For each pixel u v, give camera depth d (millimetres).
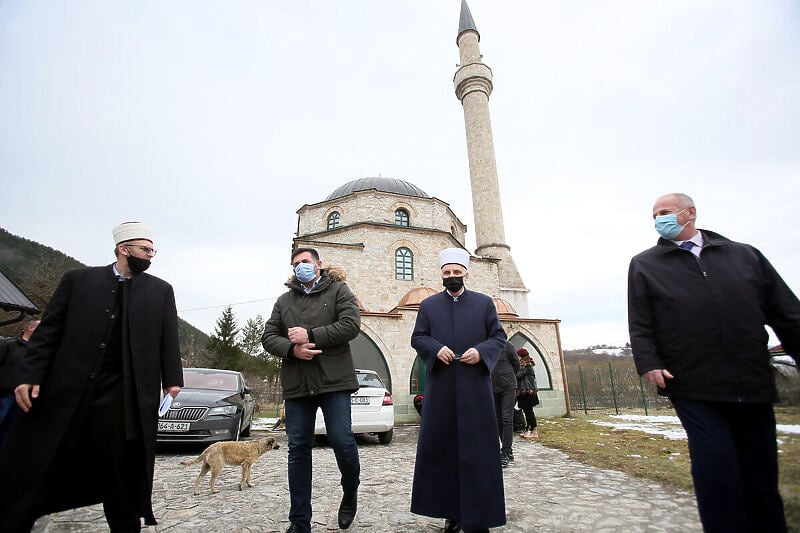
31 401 2510
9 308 8305
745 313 2500
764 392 2406
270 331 3535
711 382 2463
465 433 2975
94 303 2816
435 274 22578
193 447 8219
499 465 2990
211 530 3383
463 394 3088
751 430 2449
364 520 3611
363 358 15055
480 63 30281
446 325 3396
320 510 3932
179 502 4258
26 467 2398
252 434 11234
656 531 3340
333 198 25344
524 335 16531
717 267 2670
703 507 2340
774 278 2641
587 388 21078
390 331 15234
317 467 6109
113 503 2629
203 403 7645
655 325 2781
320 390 3234
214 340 34594
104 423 2670
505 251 26125
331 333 3291
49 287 15469
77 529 3508
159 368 2965
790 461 2365
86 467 2727
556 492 4562
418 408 11922
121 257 3062
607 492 4555
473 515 2771
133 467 2742
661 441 8062
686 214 2928
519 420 10039
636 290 2898
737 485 2293
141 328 2908
